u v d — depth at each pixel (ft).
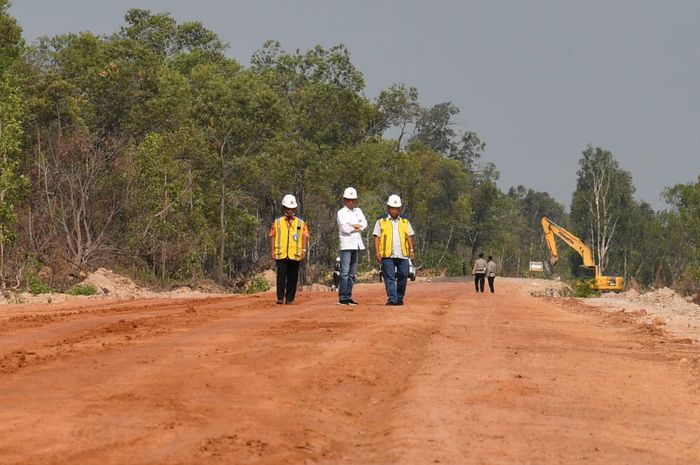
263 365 53.16
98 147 307.78
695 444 39.27
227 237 356.18
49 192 275.80
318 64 438.40
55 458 31.12
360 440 37.32
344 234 112.88
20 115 232.32
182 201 304.30
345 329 74.79
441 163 655.35
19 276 211.61
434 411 42.63
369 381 49.90
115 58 399.44
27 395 43.47
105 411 39.06
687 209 642.22
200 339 66.49
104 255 275.39
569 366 60.75
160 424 36.65
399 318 88.58
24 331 76.59
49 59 415.44
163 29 522.06
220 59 519.19
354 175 411.95
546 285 350.84
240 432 35.91
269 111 359.87
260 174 362.74
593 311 126.62
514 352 66.80
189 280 282.56
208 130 350.64
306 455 33.45
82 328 78.48
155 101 361.51
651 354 70.38
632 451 37.14
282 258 112.68
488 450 35.68
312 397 44.21
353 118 424.87
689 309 144.36
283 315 90.53
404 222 113.70
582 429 40.83
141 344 63.46
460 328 83.61
